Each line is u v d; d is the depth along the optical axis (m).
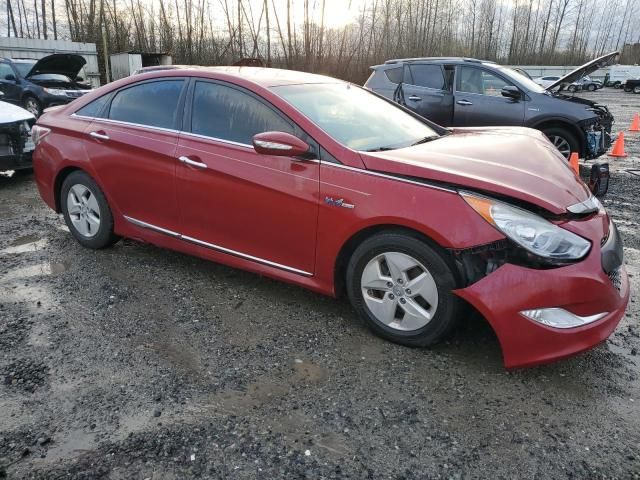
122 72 21.94
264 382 2.74
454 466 2.19
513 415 2.51
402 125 3.81
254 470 2.16
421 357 2.96
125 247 4.63
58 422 2.42
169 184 3.76
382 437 2.35
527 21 55.59
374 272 3.04
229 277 4.02
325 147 3.11
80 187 4.43
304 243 3.22
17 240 4.82
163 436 2.34
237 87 3.55
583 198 2.86
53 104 13.45
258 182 3.30
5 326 3.25
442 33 42.56
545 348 2.61
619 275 2.86
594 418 2.49
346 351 3.03
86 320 3.35
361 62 28.81
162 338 3.15
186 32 29.67
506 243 2.61
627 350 3.07
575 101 7.75
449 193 2.73
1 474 2.12
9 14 31.47
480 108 8.07
